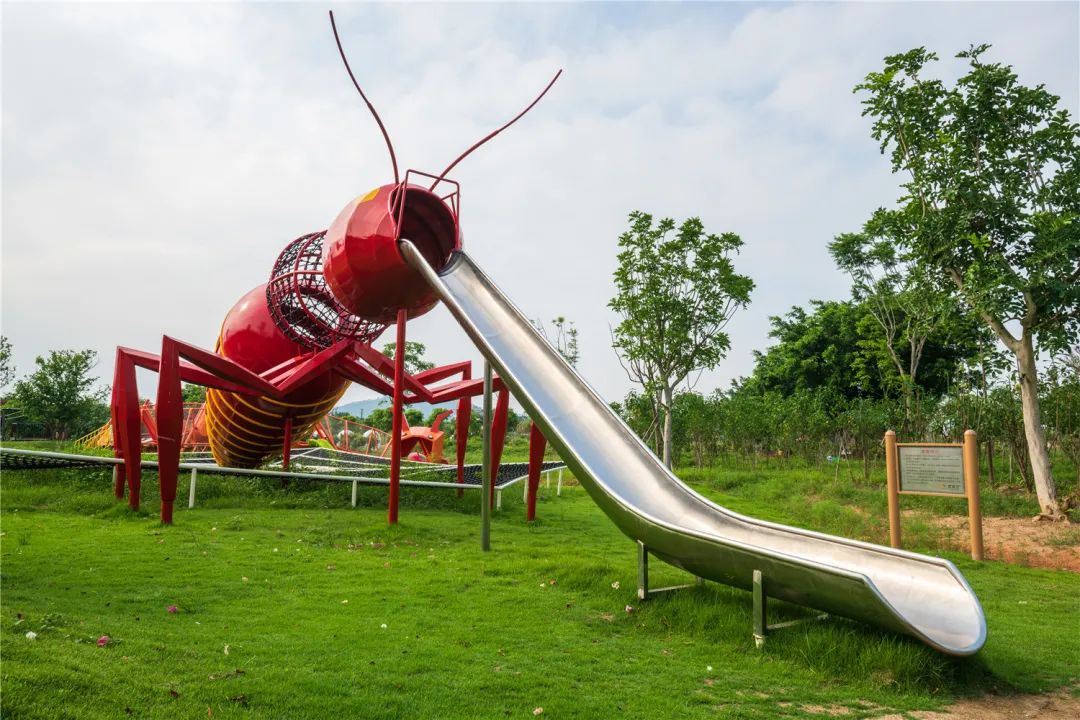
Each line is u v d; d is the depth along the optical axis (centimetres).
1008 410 2309
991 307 1873
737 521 903
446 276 1492
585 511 1933
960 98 1956
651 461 1014
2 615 626
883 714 527
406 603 806
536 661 616
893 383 3788
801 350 4947
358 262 1413
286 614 738
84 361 3975
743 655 656
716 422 3462
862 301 3912
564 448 950
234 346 1975
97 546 1077
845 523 1595
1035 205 1911
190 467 1593
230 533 1271
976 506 1273
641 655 648
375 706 488
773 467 3397
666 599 820
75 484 1697
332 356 1828
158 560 987
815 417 3120
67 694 430
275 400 1803
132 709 432
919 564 734
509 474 2344
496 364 1101
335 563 1027
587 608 816
